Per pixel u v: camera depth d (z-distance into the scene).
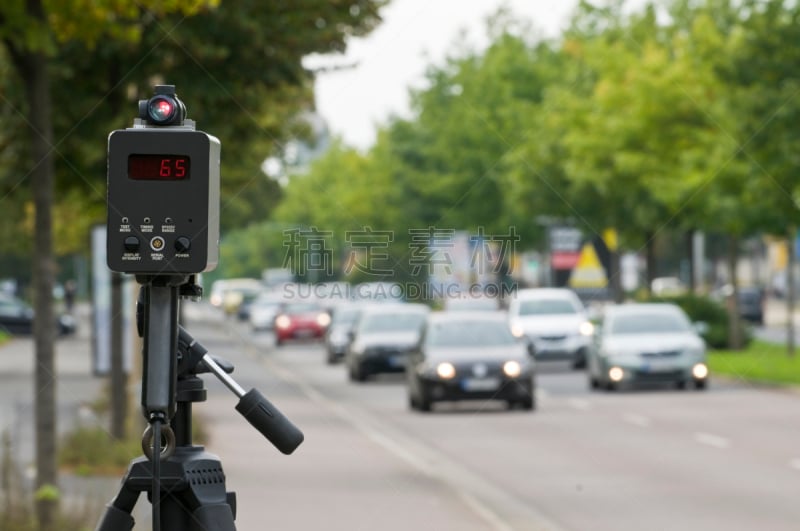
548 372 87.62
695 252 187.25
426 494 31.06
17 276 191.38
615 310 73.81
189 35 34.25
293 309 123.94
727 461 39.84
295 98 42.25
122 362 42.66
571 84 121.12
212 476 9.54
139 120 9.06
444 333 61.88
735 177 89.00
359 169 155.75
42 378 26.83
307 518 27.05
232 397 56.69
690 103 99.94
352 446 40.69
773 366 82.81
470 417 56.66
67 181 39.78
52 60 35.66
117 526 9.42
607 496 32.72
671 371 69.81
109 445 36.34
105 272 50.84
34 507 25.56
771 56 76.25
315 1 34.25
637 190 111.06
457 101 134.75
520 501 31.81
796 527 27.39
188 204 8.88
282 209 183.62
